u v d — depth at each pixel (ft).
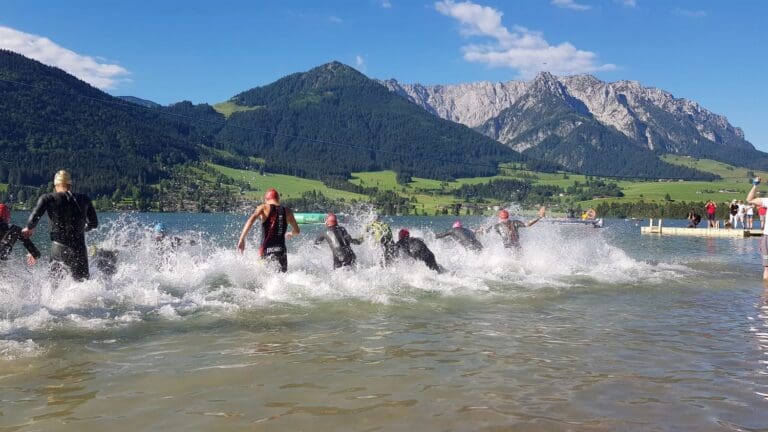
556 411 14.28
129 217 287.28
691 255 67.10
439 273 41.01
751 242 100.63
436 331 23.45
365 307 28.66
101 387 15.94
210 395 15.33
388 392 15.65
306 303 29.43
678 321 25.94
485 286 36.24
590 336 22.72
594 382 16.69
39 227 112.27
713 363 18.84
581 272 44.19
